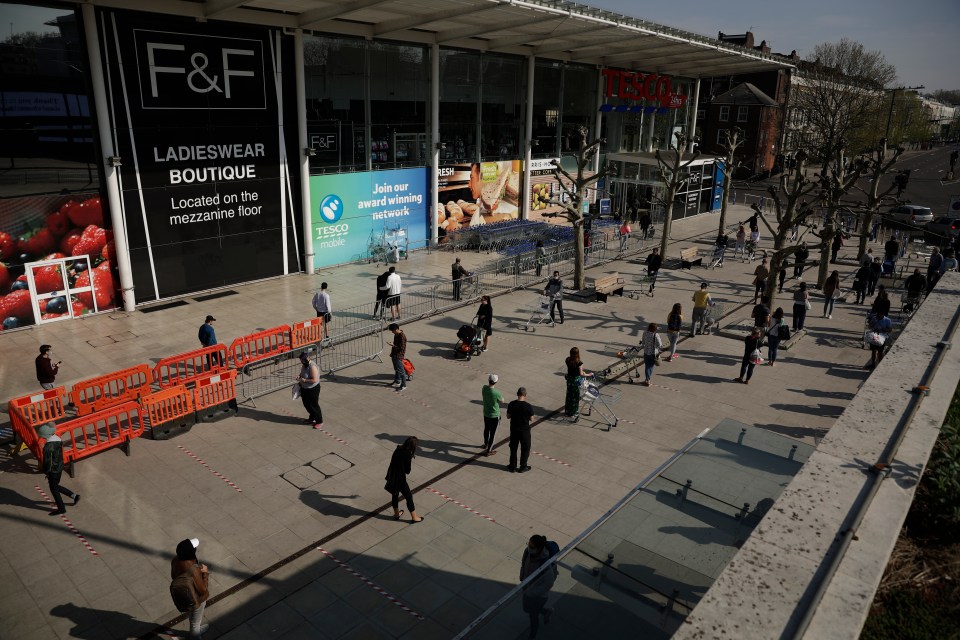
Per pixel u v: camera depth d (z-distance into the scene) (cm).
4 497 1092
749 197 5341
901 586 388
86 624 819
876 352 1739
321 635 805
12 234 1816
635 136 4409
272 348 1717
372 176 2764
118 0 1855
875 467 400
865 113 6103
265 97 2295
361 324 1994
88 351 1731
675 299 2395
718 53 3634
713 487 700
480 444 1296
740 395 1548
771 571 319
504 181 3428
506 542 991
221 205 2253
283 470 1185
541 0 2320
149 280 2120
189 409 1329
